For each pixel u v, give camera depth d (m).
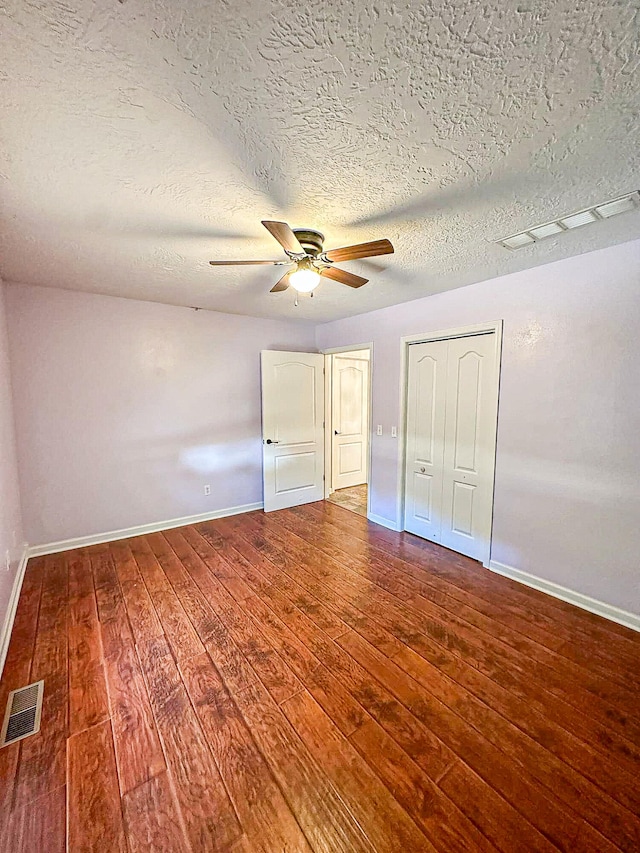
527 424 2.66
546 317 2.52
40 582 2.74
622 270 2.16
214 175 1.46
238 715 1.62
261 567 3.00
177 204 1.68
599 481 2.31
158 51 0.92
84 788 1.31
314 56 0.94
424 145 1.28
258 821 1.21
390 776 1.35
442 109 1.12
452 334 3.14
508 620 2.29
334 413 5.40
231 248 2.20
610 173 1.44
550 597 2.55
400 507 3.77
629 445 2.18
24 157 1.33
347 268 2.55
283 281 2.37
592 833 1.17
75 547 3.35
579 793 1.29
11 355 2.99
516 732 1.53
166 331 3.71
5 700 1.69
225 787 1.32
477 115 1.14
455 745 1.47
